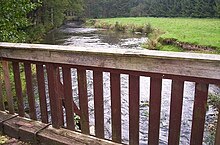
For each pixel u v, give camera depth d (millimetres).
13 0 6023
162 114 6590
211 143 4875
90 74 10055
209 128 5480
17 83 2570
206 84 1627
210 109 6473
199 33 21359
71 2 50156
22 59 2389
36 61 2303
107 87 8828
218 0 42000
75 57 2041
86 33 31500
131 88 1917
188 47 15875
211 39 17156
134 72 1846
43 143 2350
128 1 70438
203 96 1664
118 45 20141
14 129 2516
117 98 1999
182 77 1682
